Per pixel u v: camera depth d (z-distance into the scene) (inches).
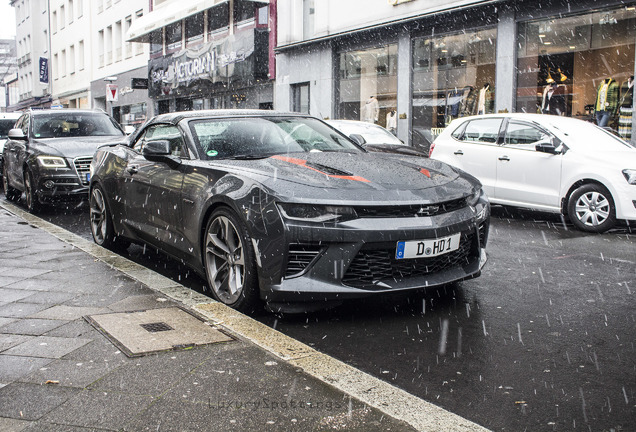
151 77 1248.2
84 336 138.9
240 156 191.3
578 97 533.3
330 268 152.5
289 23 858.1
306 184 157.5
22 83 2361.0
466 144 390.3
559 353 134.7
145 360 124.2
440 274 165.5
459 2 615.5
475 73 617.6
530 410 106.7
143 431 95.3
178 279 208.8
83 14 1660.9
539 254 249.6
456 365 128.0
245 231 159.9
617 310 167.6
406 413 102.7
